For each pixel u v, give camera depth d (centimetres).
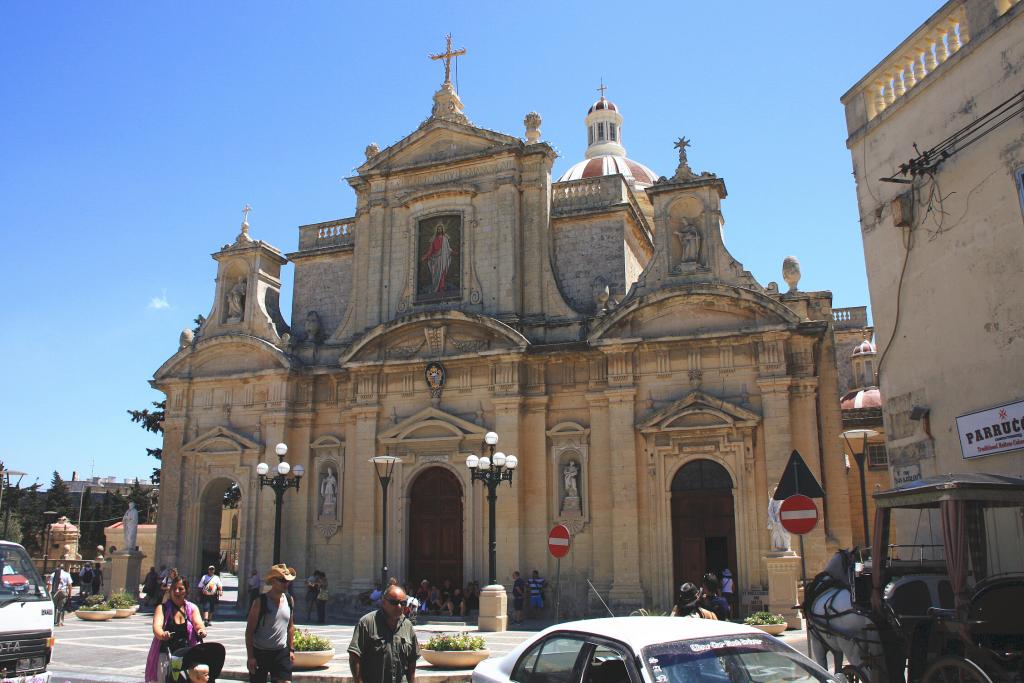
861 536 4031
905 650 1157
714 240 3300
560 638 932
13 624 1474
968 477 1185
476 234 3653
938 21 1744
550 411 3406
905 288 1822
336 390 3772
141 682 1845
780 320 3089
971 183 1639
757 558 2975
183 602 1293
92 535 7656
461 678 1872
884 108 1934
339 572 3569
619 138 6631
